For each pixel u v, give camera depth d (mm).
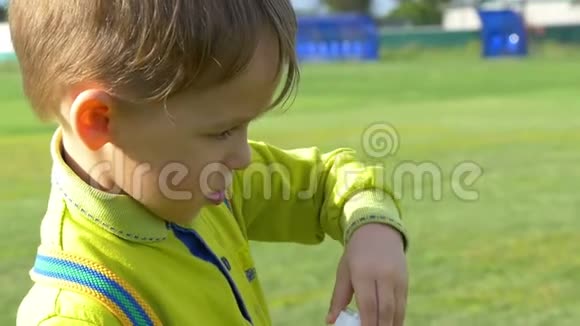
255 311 1319
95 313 1030
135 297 1069
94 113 1018
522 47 30812
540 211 5020
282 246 4188
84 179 1093
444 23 48375
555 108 12234
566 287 3586
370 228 1274
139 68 999
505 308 3340
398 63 27844
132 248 1094
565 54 30438
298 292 3496
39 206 5355
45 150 8141
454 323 3166
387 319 1204
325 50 32188
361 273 1218
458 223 4703
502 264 3928
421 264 3934
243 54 1017
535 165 6762
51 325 1010
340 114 11898
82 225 1077
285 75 1091
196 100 1024
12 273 3768
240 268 1329
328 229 1399
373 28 32094
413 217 4828
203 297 1164
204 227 1260
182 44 990
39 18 1035
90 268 1057
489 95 15242
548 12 40219
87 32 1006
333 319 1228
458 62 27516
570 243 4273
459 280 3693
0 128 10312
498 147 7871
